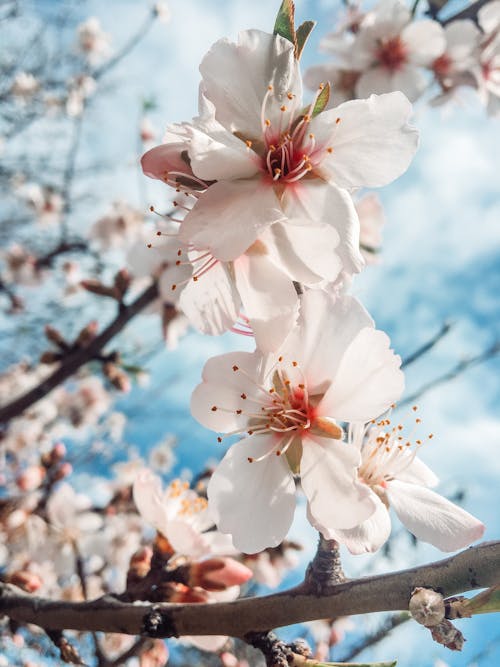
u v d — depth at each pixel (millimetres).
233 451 119
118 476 419
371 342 117
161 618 129
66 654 147
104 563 333
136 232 482
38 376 486
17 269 517
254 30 115
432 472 136
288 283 108
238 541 113
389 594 110
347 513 108
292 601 117
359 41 272
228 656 196
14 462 453
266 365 121
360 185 112
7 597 151
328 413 119
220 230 106
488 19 288
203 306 117
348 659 288
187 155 113
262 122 115
